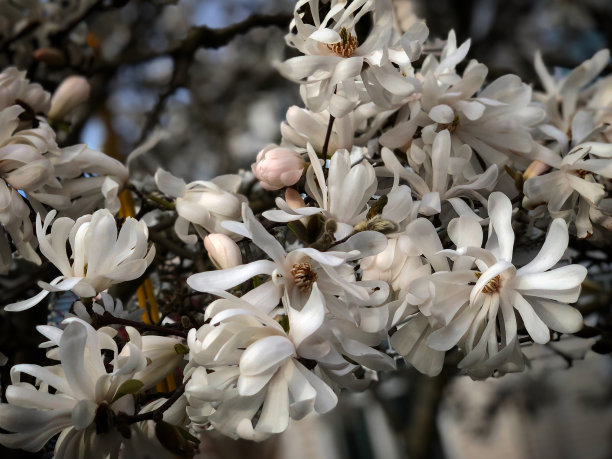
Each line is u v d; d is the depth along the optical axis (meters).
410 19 0.98
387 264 0.57
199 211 0.64
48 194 0.67
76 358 0.54
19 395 0.54
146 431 0.57
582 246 0.87
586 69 0.79
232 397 0.52
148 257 0.60
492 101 0.65
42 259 0.76
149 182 0.93
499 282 0.58
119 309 0.65
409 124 0.64
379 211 0.57
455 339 0.56
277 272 0.54
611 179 0.71
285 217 0.56
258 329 0.52
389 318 0.56
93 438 0.55
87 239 0.59
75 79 0.83
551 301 0.58
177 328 0.63
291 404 0.51
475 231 0.57
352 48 0.61
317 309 0.52
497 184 0.68
